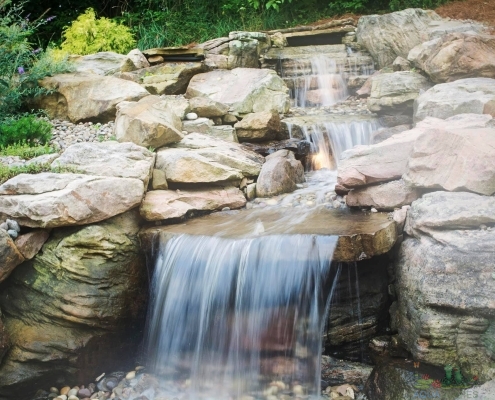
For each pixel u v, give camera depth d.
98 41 11.66
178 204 6.46
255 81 9.20
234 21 13.29
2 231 5.42
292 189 7.24
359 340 5.42
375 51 10.70
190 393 5.49
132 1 14.90
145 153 6.68
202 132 8.05
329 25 11.66
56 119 9.06
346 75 10.44
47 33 14.31
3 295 5.71
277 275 5.32
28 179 5.88
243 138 8.06
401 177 6.16
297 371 5.29
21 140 7.79
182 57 10.51
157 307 5.88
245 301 5.39
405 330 5.19
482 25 10.25
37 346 5.45
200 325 5.56
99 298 5.68
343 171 6.34
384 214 5.96
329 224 5.74
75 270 5.64
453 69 8.35
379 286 5.54
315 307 5.26
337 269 5.29
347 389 5.17
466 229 5.02
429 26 10.41
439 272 4.80
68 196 5.65
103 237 5.82
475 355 4.68
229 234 5.75
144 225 6.33
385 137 7.83
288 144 7.89
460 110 7.15
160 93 9.59
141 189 6.17
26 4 14.31
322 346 5.34
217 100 8.89
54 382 5.59
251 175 7.29
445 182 5.62
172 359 5.71
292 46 11.77
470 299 4.64
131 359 6.00
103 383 5.70
